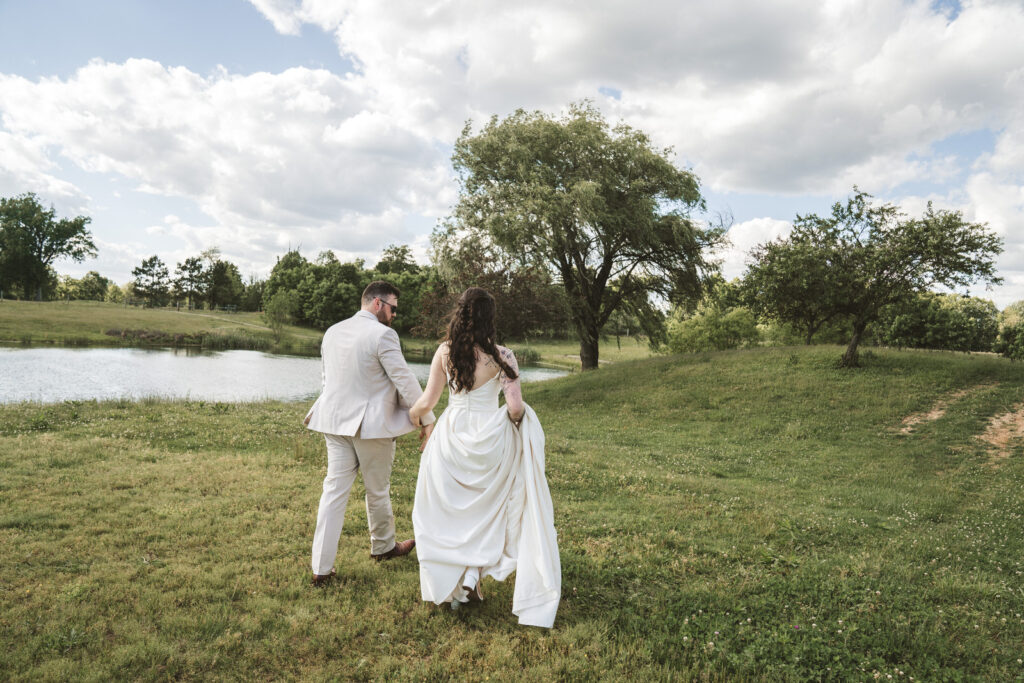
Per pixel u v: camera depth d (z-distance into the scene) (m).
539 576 3.37
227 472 6.61
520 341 24.58
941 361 17.97
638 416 16.84
